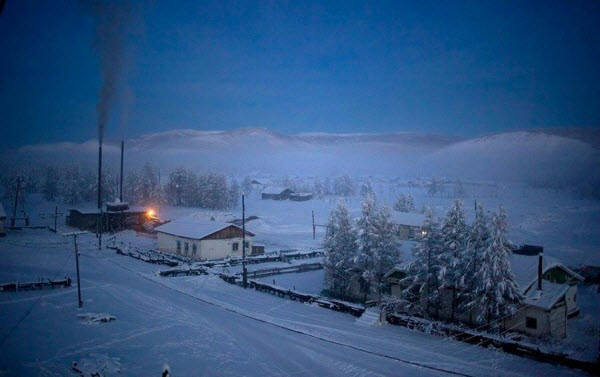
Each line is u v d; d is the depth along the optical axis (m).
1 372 20.72
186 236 56.19
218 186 122.06
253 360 24.03
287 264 54.44
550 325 28.30
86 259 50.97
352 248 39.62
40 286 36.75
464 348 26.58
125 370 21.83
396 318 31.64
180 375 21.67
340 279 39.50
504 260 29.00
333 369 23.05
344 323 31.50
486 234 30.39
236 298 37.72
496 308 28.84
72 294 35.31
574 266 48.41
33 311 30.56
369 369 23.09
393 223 38.84
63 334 26.44
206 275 46.38
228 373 22.23
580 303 37.91
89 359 22.80
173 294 37.69
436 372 22.78
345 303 34.56
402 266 35.78
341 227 40.22
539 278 29.81
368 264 37.72
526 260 32.81
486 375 22.41
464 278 30.97
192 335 27.58
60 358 22.88
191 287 40.91
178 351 24.83
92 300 33.91
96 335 26.62
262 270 49.06
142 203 119.75
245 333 28.47
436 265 32.81
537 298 28.84
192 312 32.53
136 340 26.17
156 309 32.81
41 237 65.12
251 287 42.28
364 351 25.69
